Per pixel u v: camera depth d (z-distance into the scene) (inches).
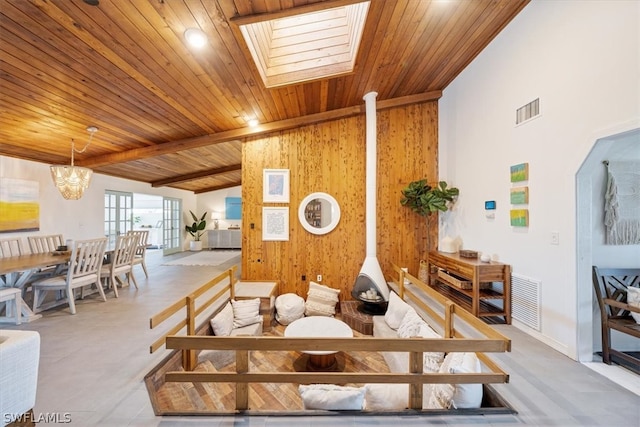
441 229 168.7
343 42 119.5
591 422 58.1
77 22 70.5
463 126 146.6
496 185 121.0
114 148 165.3
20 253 148.8
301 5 77.9
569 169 85.6
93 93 105.1
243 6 73.7
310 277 171.3
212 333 119.6
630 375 75.4
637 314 77.8
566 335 86.8
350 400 61.2
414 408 61.6
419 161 171.5
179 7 70.4
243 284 164.7
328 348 60.5
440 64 135.7
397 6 88.5
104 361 84.9
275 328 145.5
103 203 232.4
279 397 88.9
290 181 171.3
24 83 94.3
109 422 59.6
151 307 137.1
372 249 156.5
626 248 87.4
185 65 95.2
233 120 151.9
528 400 64.8
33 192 170.7
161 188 319.6
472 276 114.1
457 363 68.0
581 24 81.0
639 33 66.2
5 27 69.7
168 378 60.7
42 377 76.4
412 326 106.2
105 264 172.7
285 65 119.0
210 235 383.2
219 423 58.6
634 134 70.3
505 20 110.0
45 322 117.3
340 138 171.6
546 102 94.1
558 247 90.0
